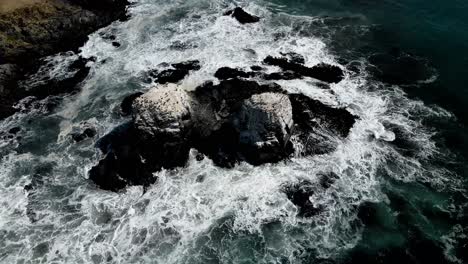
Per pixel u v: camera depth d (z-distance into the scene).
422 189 28.52
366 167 29.66
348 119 32.44
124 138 31.23
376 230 26.22
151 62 37.94
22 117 33.94
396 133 32.03
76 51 39.38
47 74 37.12
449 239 25.81
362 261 24.67
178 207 27.22
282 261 24.67
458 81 36.41
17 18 38.94
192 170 29.14
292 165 29.44
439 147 31.22
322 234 25.95
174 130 28.72
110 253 25.09
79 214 27.25
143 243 25.50
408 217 26.92
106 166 29.52
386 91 35.41
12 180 29.52
